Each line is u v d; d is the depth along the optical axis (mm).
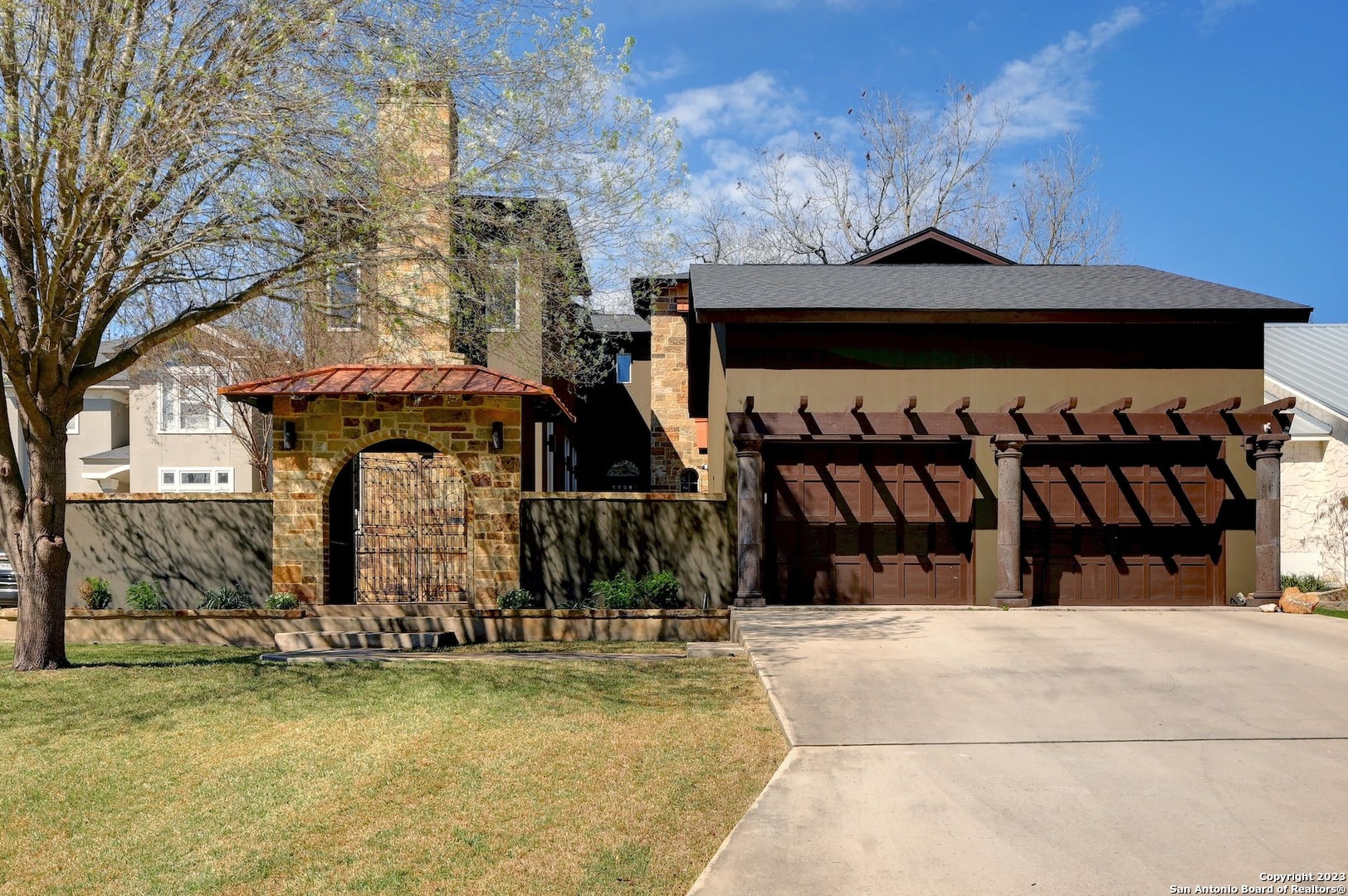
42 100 8906
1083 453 13758
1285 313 13156
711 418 16422
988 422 13266
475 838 5301
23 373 9422
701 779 6152
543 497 13359
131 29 8703
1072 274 15977
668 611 12664
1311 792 5555
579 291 12367
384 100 9586
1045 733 6762
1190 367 13680
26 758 6812
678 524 13406
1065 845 4871
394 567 14383
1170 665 8898
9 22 8516
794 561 13586
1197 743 6527
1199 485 13727
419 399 13133
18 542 9859
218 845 5305
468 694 8516
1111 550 13727
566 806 5742
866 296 13969
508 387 13055
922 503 13633
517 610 12602
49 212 9758
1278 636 10359
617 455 26875
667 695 8461
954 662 9039
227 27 9141
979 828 5098
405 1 9562
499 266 10625
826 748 6473
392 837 5340
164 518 13297
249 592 13180
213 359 20062
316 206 9508
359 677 9320
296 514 13047
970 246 17328
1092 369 13672
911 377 13617
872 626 11164
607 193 10766
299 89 8961
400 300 11164
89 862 5160
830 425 13047
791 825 5172
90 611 12578
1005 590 12969
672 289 18312
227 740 7223
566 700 8281
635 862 4945
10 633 12703
